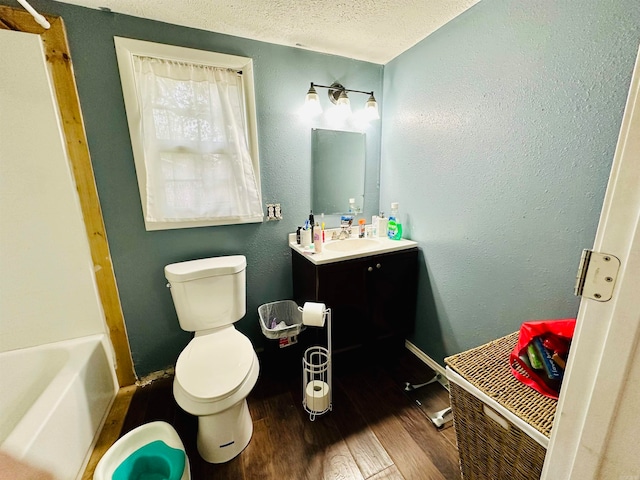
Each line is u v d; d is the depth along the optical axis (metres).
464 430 1.07
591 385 0.54
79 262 1.49
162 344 1.80
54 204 1.39
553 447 0.64
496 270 1.39
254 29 1.55
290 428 1.42
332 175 2.04
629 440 0.50
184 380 1.19
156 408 1.57
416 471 1.21
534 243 1.21
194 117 1.56
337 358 1.87
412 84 1.79
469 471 1.09
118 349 1.68
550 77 1.08
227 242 1.83
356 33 1.61
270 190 1.87
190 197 1.64
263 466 1.24
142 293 1.69
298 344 1.85
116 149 1.49
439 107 1.61
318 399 1.46
